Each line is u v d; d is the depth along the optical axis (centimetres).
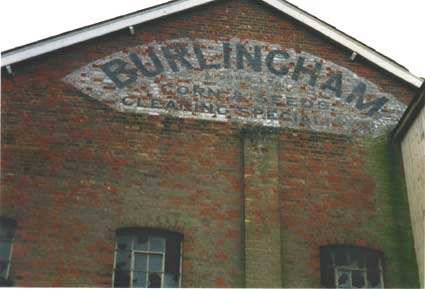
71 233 1140
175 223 1176
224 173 1237
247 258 1149
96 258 1127
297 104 1334
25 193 1162
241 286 1134
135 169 1215
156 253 1166
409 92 1391
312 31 1421
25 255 1109
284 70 1370
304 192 1238
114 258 1148
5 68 1273
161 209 1184
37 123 1232
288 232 1192
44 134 1223
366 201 1252
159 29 1373
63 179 1185
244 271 1143
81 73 1300
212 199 1206
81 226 1148
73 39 1319
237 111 1308
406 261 1209
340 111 1342
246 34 1400
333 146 1299
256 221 1185
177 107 1293
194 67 1342
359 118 1342
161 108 1286
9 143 1202
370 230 1224
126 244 1166
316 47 1409
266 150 1263
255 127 1291
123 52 1338
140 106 1281
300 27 1428
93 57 1322
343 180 1266
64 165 1198
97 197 1178
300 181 1248
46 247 1121
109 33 1343
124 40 1351
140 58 1336
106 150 1226
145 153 1234
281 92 1343
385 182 1282
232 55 1370
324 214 1222
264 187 1223
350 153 1298
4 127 1215
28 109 1243
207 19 1402
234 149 1266
